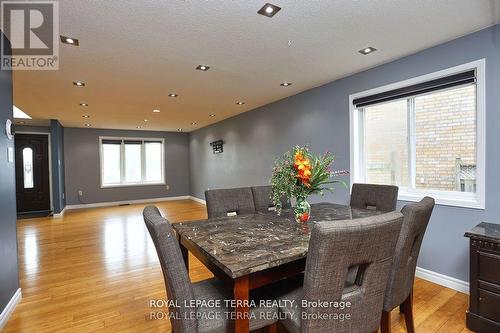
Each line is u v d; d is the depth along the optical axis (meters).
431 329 1.88
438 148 2.72
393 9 1.93
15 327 1.97
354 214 2.18
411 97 2.84
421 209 1.43
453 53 2.42
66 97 4.14
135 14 1.92
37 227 5.18
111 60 2.74
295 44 2.47
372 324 1.26
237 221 1.97
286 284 1.61
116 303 2.30
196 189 8.65
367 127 3.39
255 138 5.35
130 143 8.40
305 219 1.91
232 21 2.05
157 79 3.38
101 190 7.91
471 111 2.46
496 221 2.21
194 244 1.49
